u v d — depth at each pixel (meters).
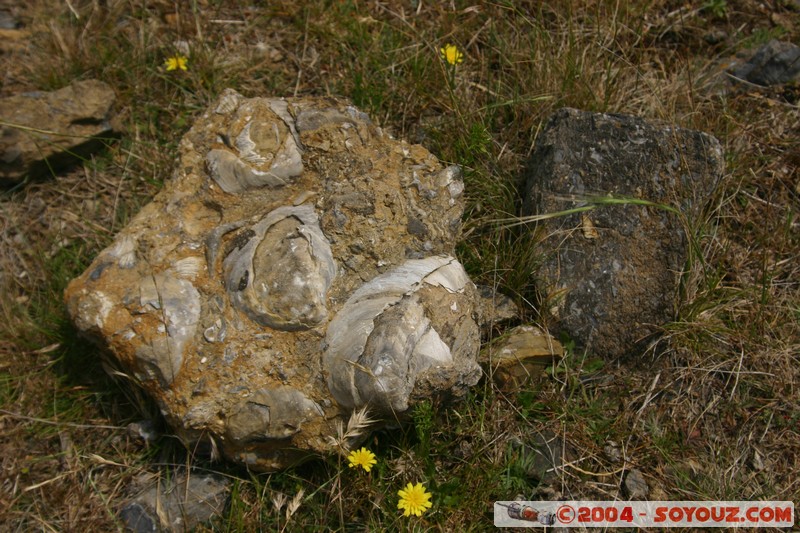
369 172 2.42
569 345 2.60
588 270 2.61
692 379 2.61
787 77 3.22
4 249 2.88
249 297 2.18
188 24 3.32
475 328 2.31
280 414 2.15
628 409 2.56
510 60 3.18
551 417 2.53
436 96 3.10
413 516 2.23
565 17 3.27
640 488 2.42
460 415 2.46
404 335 2.08
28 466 2.48
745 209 2.95
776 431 2.56
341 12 3.33
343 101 2.59
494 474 2.35
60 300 2.71
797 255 2.84
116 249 2.37
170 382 2.18
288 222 2.30
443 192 2.45
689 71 3.10
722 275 2.75
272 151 2.45
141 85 3.19
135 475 2.44
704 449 2.53
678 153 2.68
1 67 3.26
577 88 3.01
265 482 2.36
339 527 2.27
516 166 2.96
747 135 3.08
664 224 2.61
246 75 3.23
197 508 2.32
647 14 3.38
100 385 2.60
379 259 2.28
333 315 2.19
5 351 2.67
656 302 2.56
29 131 2.87
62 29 3.29
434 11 3.36
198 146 2.54
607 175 2.68
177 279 2.28
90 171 3.04
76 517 2.37
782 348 2.65
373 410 2.11
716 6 3.40
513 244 2.75
